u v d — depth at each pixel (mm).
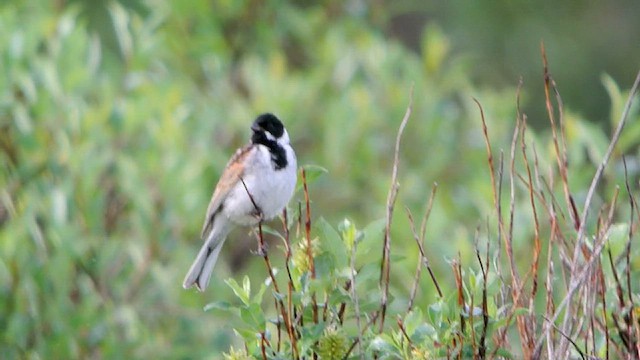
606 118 20734
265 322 7559
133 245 13523
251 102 16328
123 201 13992
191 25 17203
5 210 13875
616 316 8094
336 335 7457
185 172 13766
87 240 13117
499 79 20828
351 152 15742
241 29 17672
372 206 15281
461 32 21047
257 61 16203
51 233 12742
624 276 8328
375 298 7754
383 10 18594
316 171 8062
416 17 24219
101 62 16031
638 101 11695
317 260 7633
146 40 15281
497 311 7512
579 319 8070
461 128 16594
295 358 7512
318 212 15828
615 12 21234
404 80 16281
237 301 13945
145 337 13039
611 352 8406
